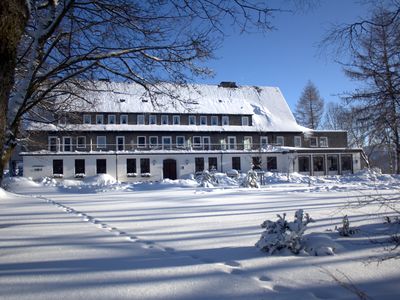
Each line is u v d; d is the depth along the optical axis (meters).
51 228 7.91
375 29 8.79
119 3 10.37
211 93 55.44
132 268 4.73
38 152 43.69
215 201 14.38
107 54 10.50
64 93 13.96
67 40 11.55
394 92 8.40
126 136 48.28
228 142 52.12
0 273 4.55
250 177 25.91
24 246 6.09
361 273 4.49
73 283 4.16
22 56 11.52
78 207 12.46
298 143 55.09
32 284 4.14
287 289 3.97
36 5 10.30
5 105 5.34
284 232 5.54
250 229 7.55
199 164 48.41
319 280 4.24
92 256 5.39
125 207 12.39
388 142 8.70
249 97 58.56
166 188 26.23
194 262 5.01
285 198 15.38
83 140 46.66
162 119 50.09
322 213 9.81
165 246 6.07
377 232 6.86
